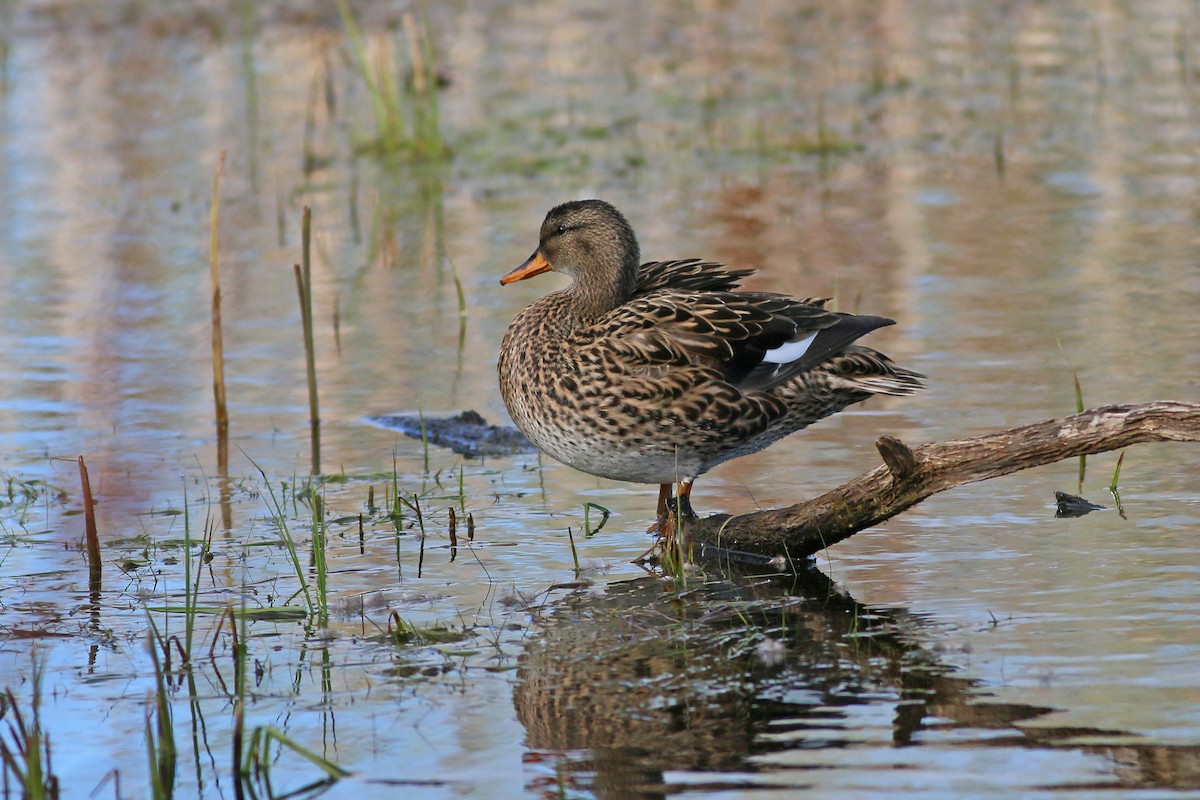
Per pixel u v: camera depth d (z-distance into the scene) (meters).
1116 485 11.27
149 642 7.63
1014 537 10.34
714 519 10.47
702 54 29.66
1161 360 14.02
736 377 10.55
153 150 23.94
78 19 31.19
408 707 8.08
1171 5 32.69
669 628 9.04
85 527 10.44
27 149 23.92
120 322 16.52
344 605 9.51
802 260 17.86
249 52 27.17
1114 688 7.92
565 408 10.74
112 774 7.49
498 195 21.48
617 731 7.72
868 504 9.95
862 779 7.12
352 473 12.28
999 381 13.70
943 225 19.31
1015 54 29.12
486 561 10.28
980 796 6.92
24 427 13.38
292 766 7.48
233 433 13.28
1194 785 6.95
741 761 7.34
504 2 33.66
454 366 15.09
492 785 7.24
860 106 25.84
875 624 8.94
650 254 18.08
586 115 25.58
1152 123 24.19
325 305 17.09
